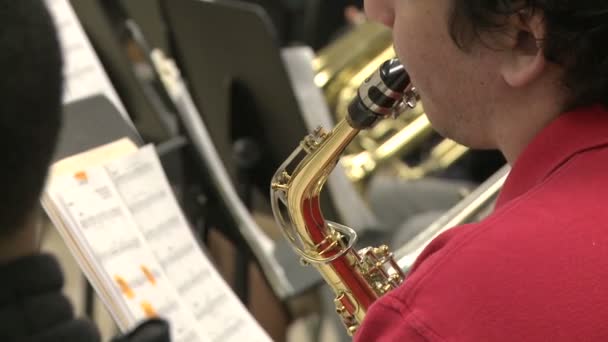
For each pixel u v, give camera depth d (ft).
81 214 4.44
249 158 6.77
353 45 8.87
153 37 7.68
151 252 4.57
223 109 6.74
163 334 2.55
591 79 2.98
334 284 4.53
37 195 2.15
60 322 2.20
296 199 4.51
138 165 4.76
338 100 8.75
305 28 11.72
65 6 5.22
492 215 3.01
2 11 2.04
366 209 7.25
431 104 3.42
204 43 6.69
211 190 6.32
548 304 2.69
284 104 6.49
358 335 2.97
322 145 4.39
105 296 4.36
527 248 2.79
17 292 2.15
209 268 4.80
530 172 3.11
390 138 8.87
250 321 4.75
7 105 2.00
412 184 8.56
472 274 2.80
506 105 3.22
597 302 2.67
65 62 2.25
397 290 2.93
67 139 4.71
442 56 3.24
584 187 2.91
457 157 9.50
